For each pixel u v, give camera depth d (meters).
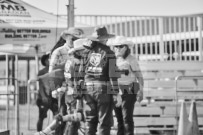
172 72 27.98
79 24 28.86
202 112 25.94
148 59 29.53
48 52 27.89
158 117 25.86
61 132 19.94
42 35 28.28
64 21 28.56
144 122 25.80
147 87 27.44
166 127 26.11
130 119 20.64
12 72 45.56
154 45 29.72
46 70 24.64
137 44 29.64
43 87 23.83
